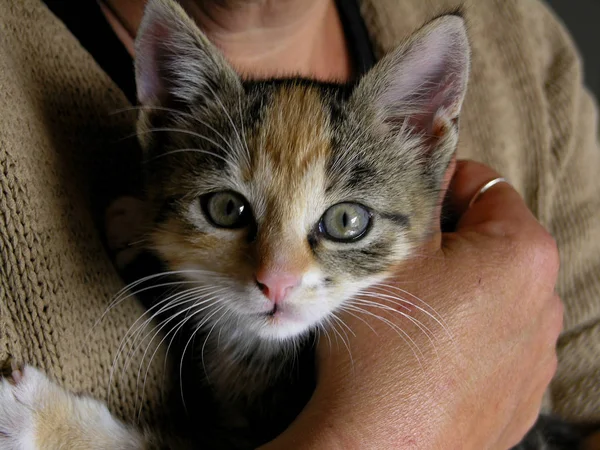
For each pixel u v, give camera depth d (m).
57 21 0.26
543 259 0.27
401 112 0.27
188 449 0.24
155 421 0.24
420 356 0.24
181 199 0.25
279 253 0.24
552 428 0.33
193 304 0.25
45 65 0.24
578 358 0.34
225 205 0.25
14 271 0.22
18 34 0.24
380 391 0.23
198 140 0.26
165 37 0.25
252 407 0.27
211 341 0.27
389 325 0.24
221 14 0.29
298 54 0.32
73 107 0.25
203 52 0.26
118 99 0.26
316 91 0.26
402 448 0.22
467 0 0.33
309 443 0.22
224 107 0.26
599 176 0.37
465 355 0.24
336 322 0.25
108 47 0.27
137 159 0.27
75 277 0.23
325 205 0.25
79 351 0.23
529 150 0.35
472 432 0.24
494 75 0.34
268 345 0.27
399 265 0.26
